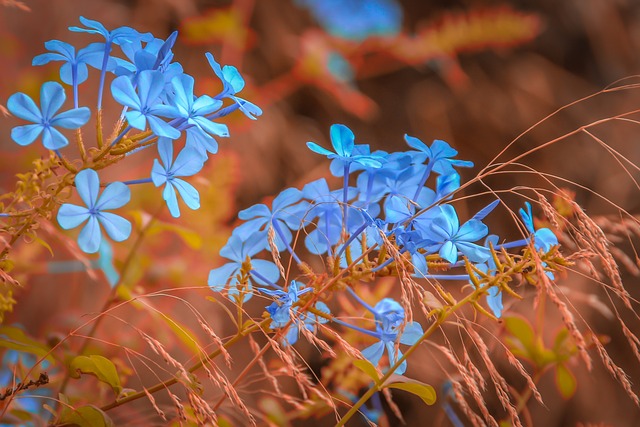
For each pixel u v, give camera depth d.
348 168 0.65
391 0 1.72
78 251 0.80
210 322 1.18
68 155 1.17
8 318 1.02
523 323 0.79
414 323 0.65
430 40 1.55
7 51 1.12
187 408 0.69
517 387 1.61
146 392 0.64
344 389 0.78
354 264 0.64
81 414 0.65
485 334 1.23
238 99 0.63
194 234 0.79
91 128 1.21
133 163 1.25
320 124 1.78
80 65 0.64
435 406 1.52
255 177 1.54
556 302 0.59
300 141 1.67
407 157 0.65
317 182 0.67
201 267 0.88
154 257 0.93
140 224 0.79
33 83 1.03
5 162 0.97
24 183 0.63
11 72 1.11
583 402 1.69
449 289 1.28
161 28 1.55
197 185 0.87
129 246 0.86
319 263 1.44
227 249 0.66
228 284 0.66
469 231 0.62
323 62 1.50
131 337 0.83
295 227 0.67
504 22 1.51
